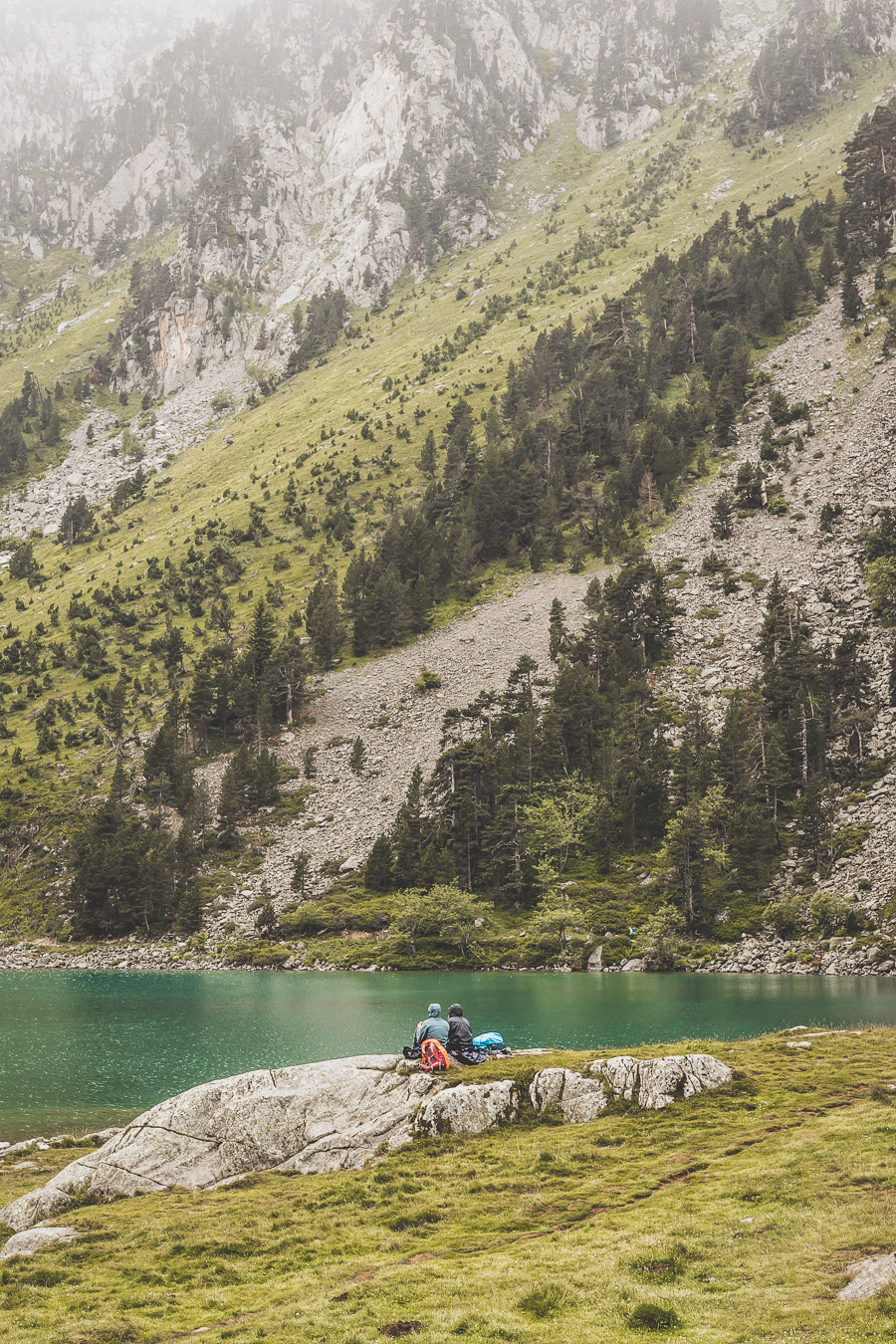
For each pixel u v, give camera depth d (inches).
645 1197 815.1
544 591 7160.4
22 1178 1284.4
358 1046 2340.1
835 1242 630.5
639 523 7524.6
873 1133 879.1
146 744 6294.3
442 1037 1213.7
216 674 6673.2
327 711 6461.6
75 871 5295.3
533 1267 668.7
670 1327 540.7
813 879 3996.1
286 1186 983.6
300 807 5565.9
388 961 4202.8
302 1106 1090.1
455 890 4323.3
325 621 7057.1
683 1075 1119.6
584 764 5157.5
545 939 4141.2
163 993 3533.5
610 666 5684.1
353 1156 1034.7
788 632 5413.4
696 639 5935.0
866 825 4082.2
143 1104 1849.2
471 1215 833.5
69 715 6968.5
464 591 7490.2
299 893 4845.0
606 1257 668.1
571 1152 964.0
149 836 5251.0
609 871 4554.6
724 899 4131.4
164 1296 719.1
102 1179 1051.9
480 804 4928.6
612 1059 1143.0
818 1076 1167.0
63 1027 2760.8
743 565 6501.0
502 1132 1056.2
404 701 6299.2
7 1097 1913.1
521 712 5595.5
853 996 2800.2
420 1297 636.1
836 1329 502.0
